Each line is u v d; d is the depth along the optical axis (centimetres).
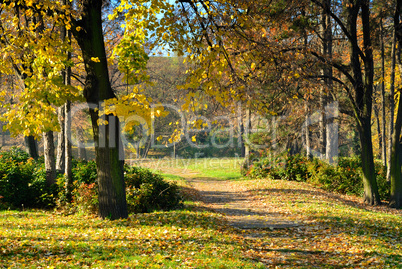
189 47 833
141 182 1288
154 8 850
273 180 2344
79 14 919
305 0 1368
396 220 1099
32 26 800
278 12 1351
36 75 816
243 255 693
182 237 789
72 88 802
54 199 1355
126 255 636
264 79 1088
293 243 845
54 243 693
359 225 1012
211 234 845
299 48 1302
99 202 1006
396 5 1591
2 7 785
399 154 1602
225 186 2391
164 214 1088
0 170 1355
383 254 723
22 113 769
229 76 829
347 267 654
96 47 943
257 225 1051
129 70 901
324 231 954
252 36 918
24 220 1009
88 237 761
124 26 989
